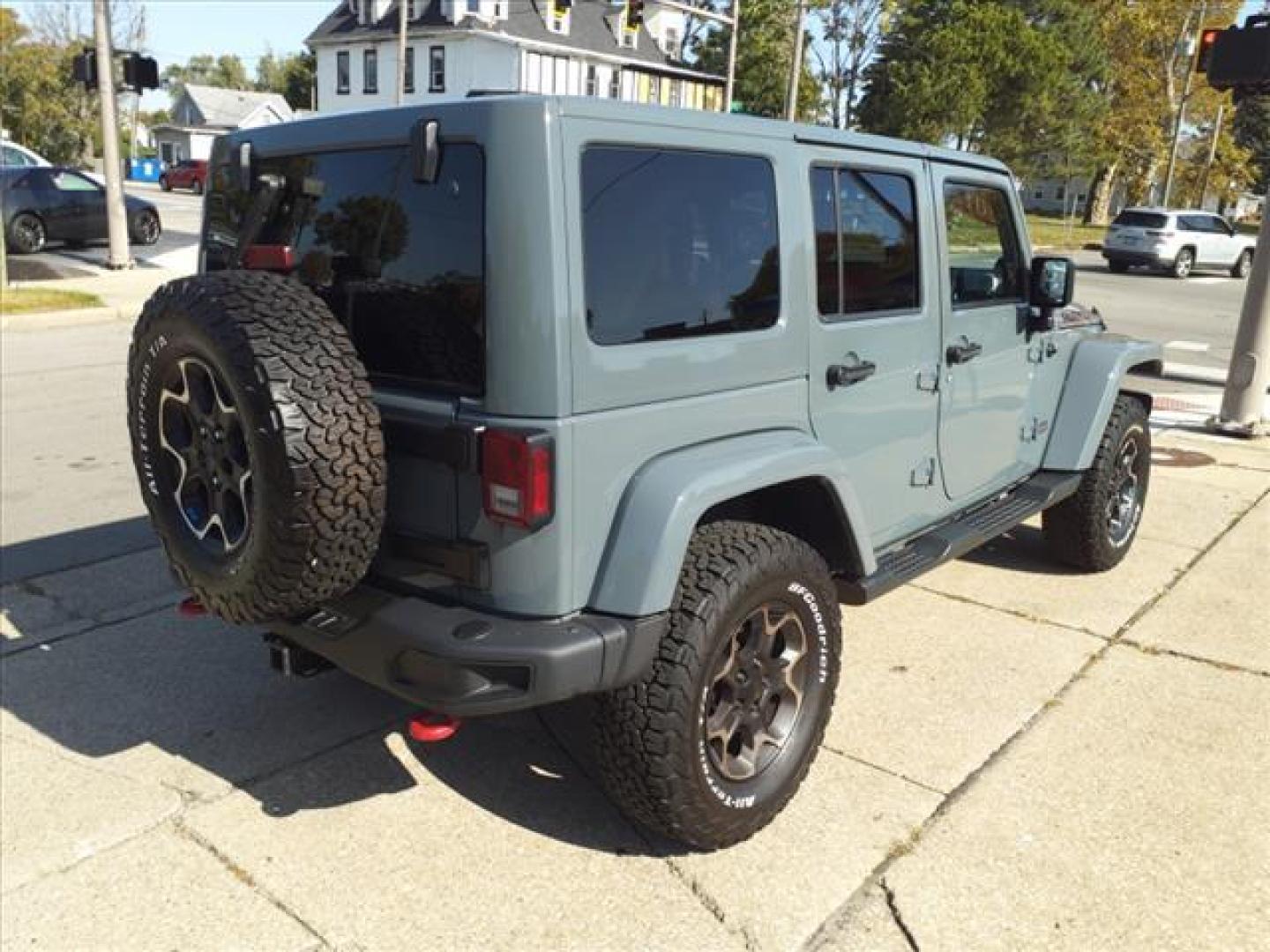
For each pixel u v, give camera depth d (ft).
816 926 9.06
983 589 16.81
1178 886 9.61
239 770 11.48
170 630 15.05
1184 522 20.45
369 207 9.44
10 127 189.47
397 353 9.20
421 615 8.80
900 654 14.34
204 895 9.45
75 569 17.39
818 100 167.94
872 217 11.59
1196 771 11.50
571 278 8.27
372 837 10.28
